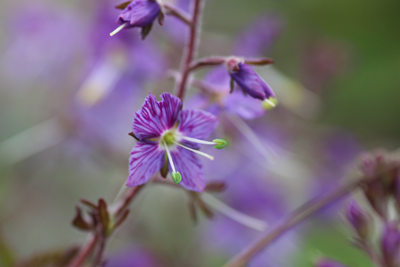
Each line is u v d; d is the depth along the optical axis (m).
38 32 0.24
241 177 0.23
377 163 0.18
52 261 0.18
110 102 0.23
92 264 0.16
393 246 0.17
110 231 0.16
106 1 0.21
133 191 0.16
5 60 0.25
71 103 0.24
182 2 0.22
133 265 0.22
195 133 0.16
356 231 0.18
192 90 0.20
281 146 0.25
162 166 0.16
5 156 0.24
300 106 0.25
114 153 0.23
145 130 0.15
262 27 0.22
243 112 0.17
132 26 0.16
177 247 0.23
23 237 0.24
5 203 0.24
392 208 0.18
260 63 0.16
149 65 0.22
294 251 0.23
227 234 0.23
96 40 0.21
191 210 0.17
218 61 0.16
